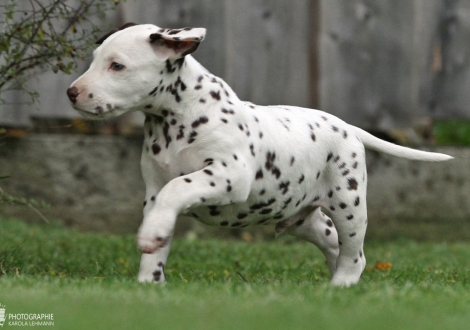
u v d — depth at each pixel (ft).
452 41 57.06
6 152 51.52
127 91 25.90
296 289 24.81
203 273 33.99
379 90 55.52
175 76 26.48
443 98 57.26
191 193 25.53
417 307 22.03
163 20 52.03
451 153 57.26
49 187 52.29
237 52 53.16
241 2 53.11
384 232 55.67
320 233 31.42
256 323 19.19
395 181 56.24
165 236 24.84
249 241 52.95
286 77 54.03
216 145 26.55
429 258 43.39
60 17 34.04
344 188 29.63
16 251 34.14
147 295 23.03
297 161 28.63
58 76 51.57
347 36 54.75
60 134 53.16
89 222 52.70
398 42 55.67
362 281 30.35
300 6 54.03
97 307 20.99
